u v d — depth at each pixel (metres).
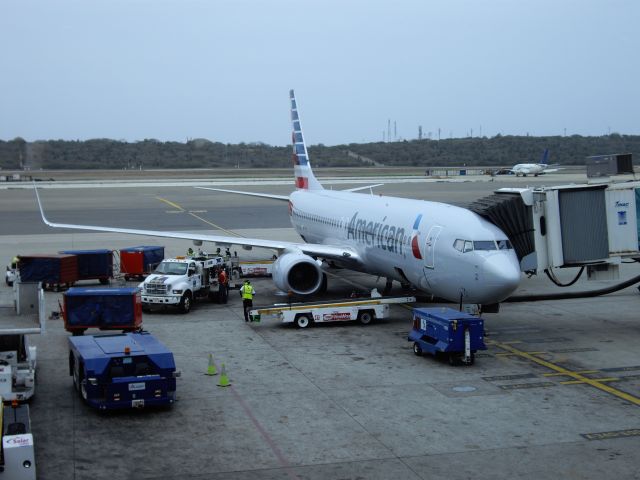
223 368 23.36
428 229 30.42
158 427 19.64
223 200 112.31
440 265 29.17
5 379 21.02
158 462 17.27
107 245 60.88
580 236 29.72
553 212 29.36
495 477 16.30
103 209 96.25
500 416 20.33
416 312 27.34
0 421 16.08
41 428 19.59
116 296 28.25
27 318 21.53
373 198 41.53
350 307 32.09
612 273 30.25
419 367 25.41
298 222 52.84
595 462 17.11
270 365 25.78
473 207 32.38
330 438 18.73
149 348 21.89
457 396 22.12
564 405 21.25
